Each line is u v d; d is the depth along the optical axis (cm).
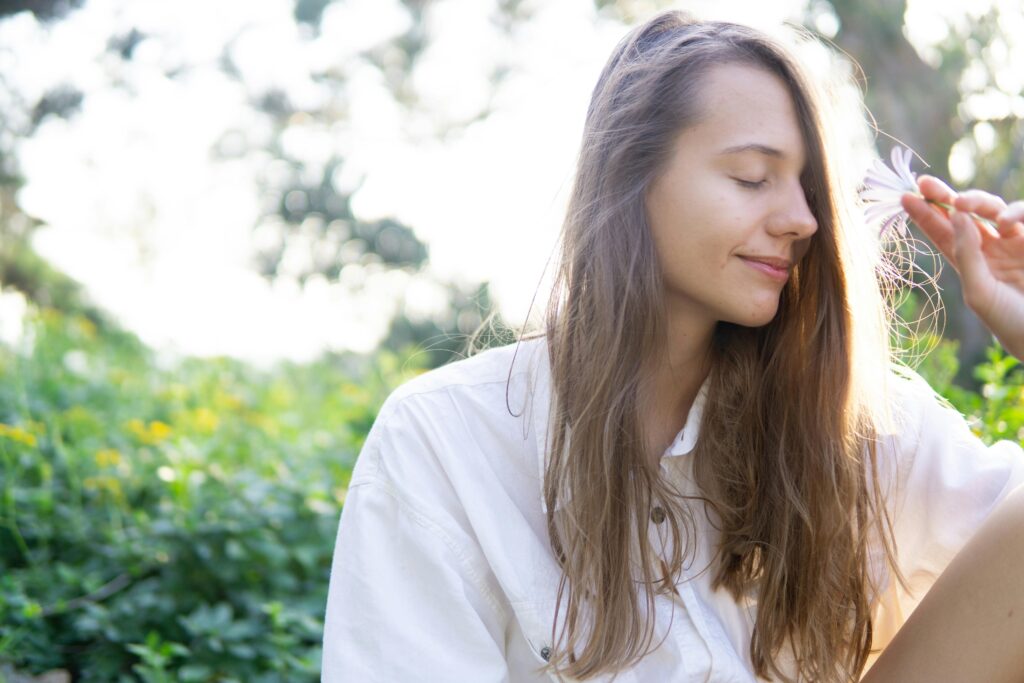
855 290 152
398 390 161
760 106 142
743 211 142
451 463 154
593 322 150
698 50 146
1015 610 143
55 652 244
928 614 150
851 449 154
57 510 279
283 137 1181
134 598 249
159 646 245
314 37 1179
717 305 145
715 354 158
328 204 1143
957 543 155
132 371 484
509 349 162
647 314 148
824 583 152
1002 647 144
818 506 153
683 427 160
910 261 171
